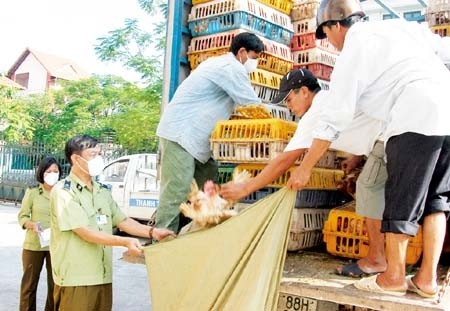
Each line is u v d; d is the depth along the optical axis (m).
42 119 20.77
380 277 2.05
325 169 3.04
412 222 2.01
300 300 2.36
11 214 12.41
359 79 2.09
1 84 21.03
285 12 3.64
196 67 3.45
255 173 2.74
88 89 21.31
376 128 2.35
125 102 17.88
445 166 2.07
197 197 2.42
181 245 2.40
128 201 8.96
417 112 2.02
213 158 3.12
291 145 2.34
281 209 2.24
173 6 3.48
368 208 2.33
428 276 1.97
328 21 2.32
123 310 5.20
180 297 2.36
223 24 3.31
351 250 2.59
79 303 2.85
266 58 3.36
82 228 2.79
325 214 3.01
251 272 2.21
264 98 3.37
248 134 2.70
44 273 6.71
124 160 9.43
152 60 16.11
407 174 2.03
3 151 15.24
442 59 2.32
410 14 4.38
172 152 3.00
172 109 3.02
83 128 19.09
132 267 7.18
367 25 2.20
